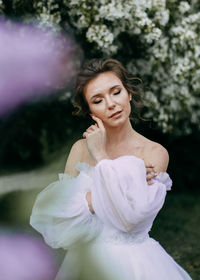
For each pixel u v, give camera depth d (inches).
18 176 375.6
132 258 72.6
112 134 78.3
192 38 170.4
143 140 79.3
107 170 70.5
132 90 80.7
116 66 76.4
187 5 173.8
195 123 239.8
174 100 191.6
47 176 312.2
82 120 266.8
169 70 182.9
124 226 71.3
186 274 79.7
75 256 74.9
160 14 165.5
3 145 405.7
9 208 193.3
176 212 258.4
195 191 325.1
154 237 207.5
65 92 207.6
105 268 71.4
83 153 80.3
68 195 74.9
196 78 181.9
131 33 172.6
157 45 173.5
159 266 73.5
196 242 197.5
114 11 154.9
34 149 417.4
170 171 327.3
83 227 73.7
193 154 326.6
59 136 307.1
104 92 74.3
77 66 180.7
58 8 162.6
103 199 71.2
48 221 75.1
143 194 70.1
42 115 288.7
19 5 157.1
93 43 173.5
